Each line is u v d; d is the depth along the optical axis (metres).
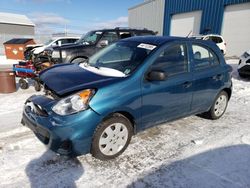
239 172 2.88
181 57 3.62
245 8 16.16
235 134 3.97
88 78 3.00
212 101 4.32
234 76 9.70
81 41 7.88
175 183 2.64
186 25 21.47
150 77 3.07
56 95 2.82
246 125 4.41
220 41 16.19
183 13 21.66
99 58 3.86
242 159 3.18
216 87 4.23
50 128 2.61
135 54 3.41
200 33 19.88
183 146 3.47
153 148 3.38
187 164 3.01
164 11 23.78
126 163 2.97
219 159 3.16
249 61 8.63
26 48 15.60
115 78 2.97
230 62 14.30
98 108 2.68
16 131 3.67
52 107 2.68
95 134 2.79
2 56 21.52
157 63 3.29
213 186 2.61
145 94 3.09
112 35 7.71
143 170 2.85
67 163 2.90
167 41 3.54
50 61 6.36
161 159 3.10
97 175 2.71
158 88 3.23
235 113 5.10
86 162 2.95
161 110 3.38
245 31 16.39
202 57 4.02
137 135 3.76
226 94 4.64
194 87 3.77
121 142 3.08
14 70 6.51
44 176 2.63
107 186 2.53
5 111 4.60
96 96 2.70
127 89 2.92
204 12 19.22
